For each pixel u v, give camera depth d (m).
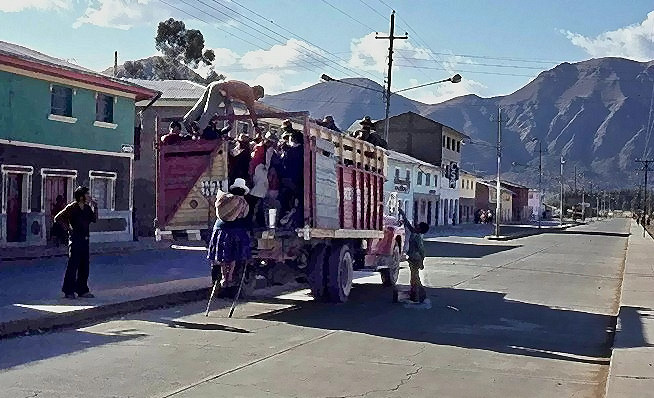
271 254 13.78
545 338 12.25
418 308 15.36
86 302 13.84
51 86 27.48
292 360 9.84
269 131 16.77
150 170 38.06
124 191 31.55
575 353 11.06
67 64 29.27
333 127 15.91
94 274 19.34
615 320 14.53
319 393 8.17
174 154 14.33
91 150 29.59
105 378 8.55
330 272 15.50
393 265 18.83
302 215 14.11
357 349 10.76
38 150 26.97
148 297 14.73
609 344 11.85
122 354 9.97
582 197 166.25
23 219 26.33
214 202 14.02
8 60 24.95
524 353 10.91
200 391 8.06
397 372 9.34
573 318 14.68
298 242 14.60
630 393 8.21
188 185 14.22
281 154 14.37
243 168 13.98
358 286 19.38
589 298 18.30
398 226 19.34
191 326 12.44
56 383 8.24
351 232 15.92
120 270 20.75
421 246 16.20
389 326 12.94
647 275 24.38
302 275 15.50
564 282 22.36
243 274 13.88
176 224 14.28
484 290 19.23
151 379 8.55
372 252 17.86
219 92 15.30
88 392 7.89
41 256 24.41
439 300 16.86
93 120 29.66
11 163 25.78
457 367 9.78
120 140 31.19
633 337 11.95
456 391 8.49
